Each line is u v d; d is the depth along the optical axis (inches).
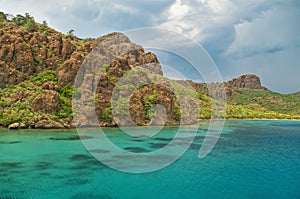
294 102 5821.9
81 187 745.6
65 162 991.0
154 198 685.9
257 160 1125.7
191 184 786.8
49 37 3191.4
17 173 858.8
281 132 2347.4
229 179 845.2
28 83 2311.8
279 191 754.2
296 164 1062.4
